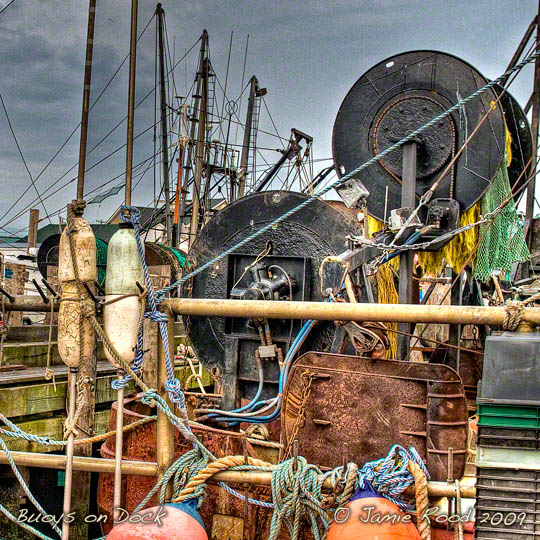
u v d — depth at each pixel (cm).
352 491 334
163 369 364
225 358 611
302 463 346
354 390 378
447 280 859
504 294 1038
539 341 313
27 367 1105
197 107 2228
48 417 938
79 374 366
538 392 312
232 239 640
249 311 354
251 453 482
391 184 625
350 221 595
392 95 625
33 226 2283
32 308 1095
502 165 626
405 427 366
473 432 468
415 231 574
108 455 522
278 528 343
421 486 327
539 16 762
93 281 364
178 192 2105
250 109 2367
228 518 443
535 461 313
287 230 618
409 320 335
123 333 351
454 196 603
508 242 687
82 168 376
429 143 609
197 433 460
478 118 592
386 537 313
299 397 388
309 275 605
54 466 372
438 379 361
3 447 370
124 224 360
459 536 330
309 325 477
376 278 666
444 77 604
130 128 373
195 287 651
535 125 927
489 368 319
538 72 927
